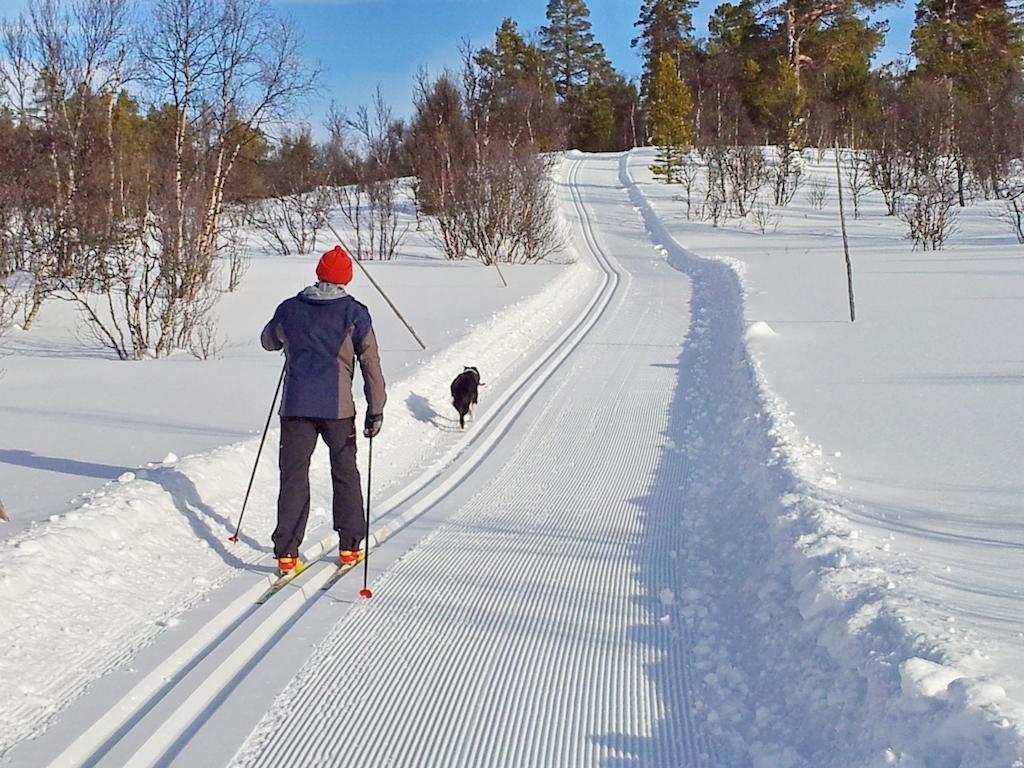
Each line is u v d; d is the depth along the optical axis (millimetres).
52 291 18859
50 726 3385
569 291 20266
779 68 48688
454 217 28672
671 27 73812
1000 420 7207
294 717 3559
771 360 10273
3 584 4121
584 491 6566
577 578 4957
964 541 4621
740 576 4777
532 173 27609
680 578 4914
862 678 3260
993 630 3455
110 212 18094
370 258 30609
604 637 4234
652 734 3406
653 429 8328
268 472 6773
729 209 36688
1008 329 11602
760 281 18547
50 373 11664
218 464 6363
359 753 3318
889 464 6156
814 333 12094
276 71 19703
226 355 13742
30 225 17984
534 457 7566
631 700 3658
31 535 4645
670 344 12977
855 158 37906
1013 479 5684
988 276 17547
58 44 20078
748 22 54969
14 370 12109
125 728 3443
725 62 57594
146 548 5004
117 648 4039
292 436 4961
